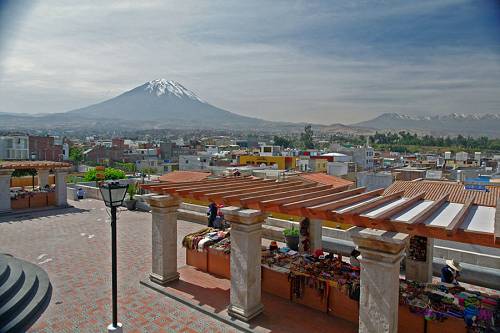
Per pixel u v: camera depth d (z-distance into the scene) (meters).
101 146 115.31
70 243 15.94
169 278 11.25
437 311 7.94
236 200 9.27
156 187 11.21
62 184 24.27
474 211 8.41
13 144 85.69
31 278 11.05
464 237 6.32
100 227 18.97
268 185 12.09
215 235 13.06
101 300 10.25
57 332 8.62
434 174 49.50
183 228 19.03
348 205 8.93
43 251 14.75
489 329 7.44
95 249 15.05
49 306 9.89
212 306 9.81
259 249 9.34
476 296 8.59
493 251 14.86
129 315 9.45
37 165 23.00
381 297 7.16
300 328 8.80
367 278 7.33
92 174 36.00
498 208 7.60
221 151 117.44
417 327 8.21
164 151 123.00
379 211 8.16
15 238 16.75
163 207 11.00
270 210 8.84
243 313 9.05
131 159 108.50
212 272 12.19
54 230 18.30
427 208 7.94
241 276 9.08
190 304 9.96
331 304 9.45
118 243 15.95
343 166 51.56
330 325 8.95
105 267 12.89
